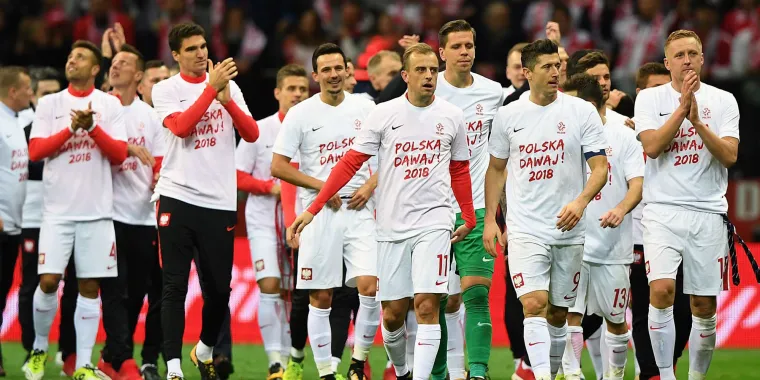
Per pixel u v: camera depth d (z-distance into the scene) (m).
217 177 19.92
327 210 20.16
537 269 17.58
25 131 24.19
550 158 17.61
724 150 18.12
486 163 19.59
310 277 20.11
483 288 18.38
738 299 28.70
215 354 22.23
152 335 21.92
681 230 18.58
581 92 19.44
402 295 17.66
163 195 19.88
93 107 21.33
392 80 20.56
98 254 21.22
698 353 19.14
